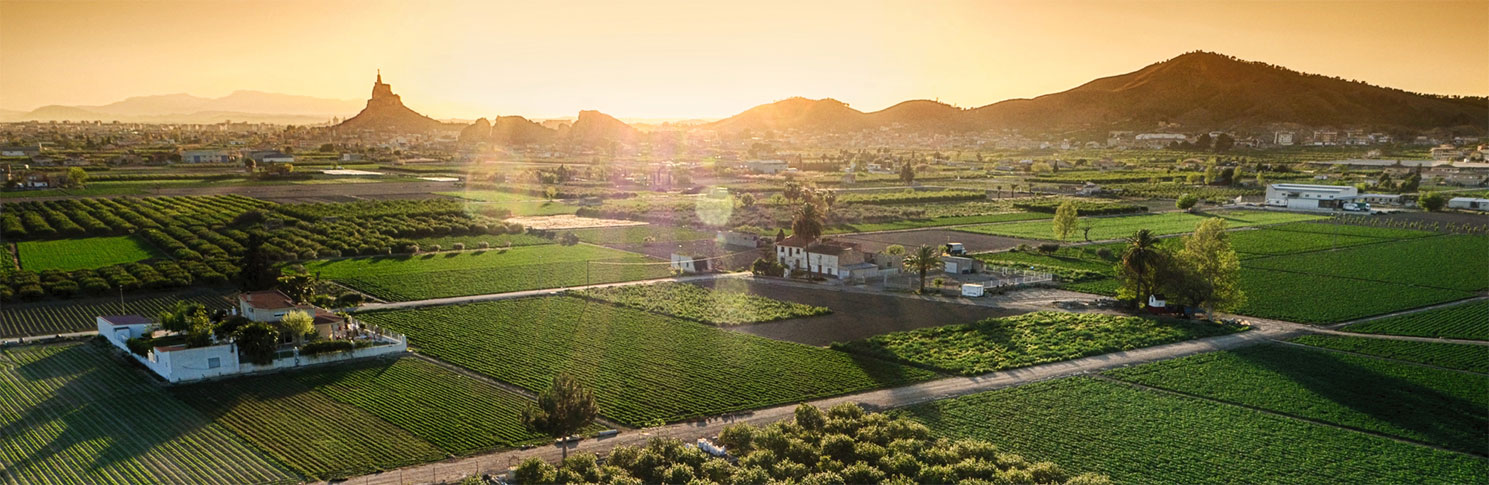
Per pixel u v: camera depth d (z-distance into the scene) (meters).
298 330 109.19
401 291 148.00
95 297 143.00
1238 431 84.25
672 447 75.88
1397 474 74.94
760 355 109.81
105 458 78.06
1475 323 127.31
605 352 111.31
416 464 77.81
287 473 75.69
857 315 131.75
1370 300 142.88
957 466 71.38
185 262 166.38
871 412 88.50
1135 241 135.75
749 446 79.75
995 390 96.06
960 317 130.12
